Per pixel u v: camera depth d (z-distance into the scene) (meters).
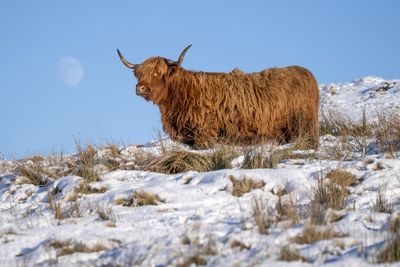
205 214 12.76
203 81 21.39
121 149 21.92
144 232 11.60
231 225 11.69
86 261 10.40
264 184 14.55
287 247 9.97
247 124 21.16
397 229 10.84
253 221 11.71
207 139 21.05
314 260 9.64
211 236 10.99
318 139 20.64
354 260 9.42
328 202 12.92
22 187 16.77
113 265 9.96
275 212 12.40
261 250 10.08
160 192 14.52
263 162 16.75
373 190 13.94
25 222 13.22
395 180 14.32
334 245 10.14
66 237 11.55
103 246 11.01
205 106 21.22
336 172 14.62
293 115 21.59
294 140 20.59
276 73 21.83
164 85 21.56
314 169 15.15
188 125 21.45
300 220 11.75
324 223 11.41
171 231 11.60
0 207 15.30
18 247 11.46
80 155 19.11
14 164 20.86
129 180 16.19
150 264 9.96
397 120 21.02
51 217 13.45
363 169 15.34
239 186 14.46
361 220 11.68
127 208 13.81
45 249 11.05
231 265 9.44
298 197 13.62
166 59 21.83
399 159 15.72
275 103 21.27
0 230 12.56
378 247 9.83
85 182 15.72
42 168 18.55
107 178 16.42
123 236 11.39
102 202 14.30
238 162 17.05
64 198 14.98
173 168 17.16
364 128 22.98
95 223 12.54
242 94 21.14
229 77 21.55
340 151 18.14
